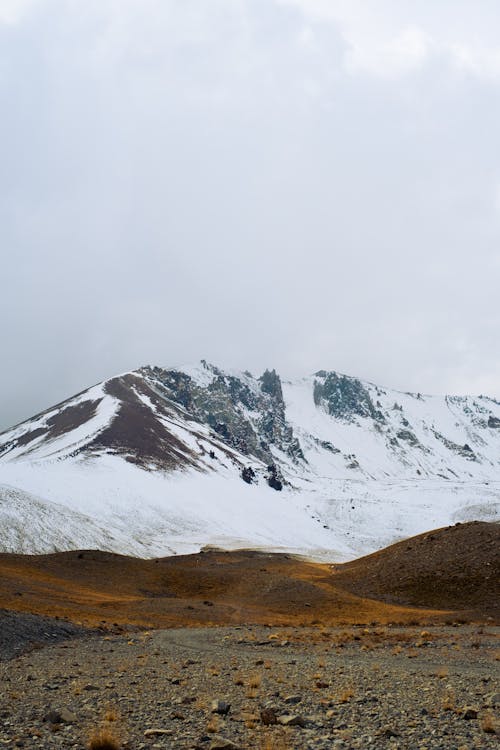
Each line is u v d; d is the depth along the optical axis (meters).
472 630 38.50
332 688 19.14
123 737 13.41
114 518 174.88
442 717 15.31
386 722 14.84
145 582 73.50
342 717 15.40
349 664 24.73
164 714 15.69
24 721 14.70
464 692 18.45
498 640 32.84
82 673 21.98
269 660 25.89
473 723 14.70
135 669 23.09
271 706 16.53
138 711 16.02
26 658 25.88
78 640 32.53
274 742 13.00
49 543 124.06
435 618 45.84
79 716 15.37
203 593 69.75
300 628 42.34
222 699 17.42
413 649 29.84
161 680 20.62
